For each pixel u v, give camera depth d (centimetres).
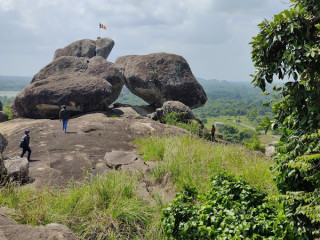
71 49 3938
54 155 1137
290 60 411
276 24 424
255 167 770
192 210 501
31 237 312
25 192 580
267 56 437
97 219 505
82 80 2528
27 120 2288
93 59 2995
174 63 2775
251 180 688
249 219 446
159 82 2675
